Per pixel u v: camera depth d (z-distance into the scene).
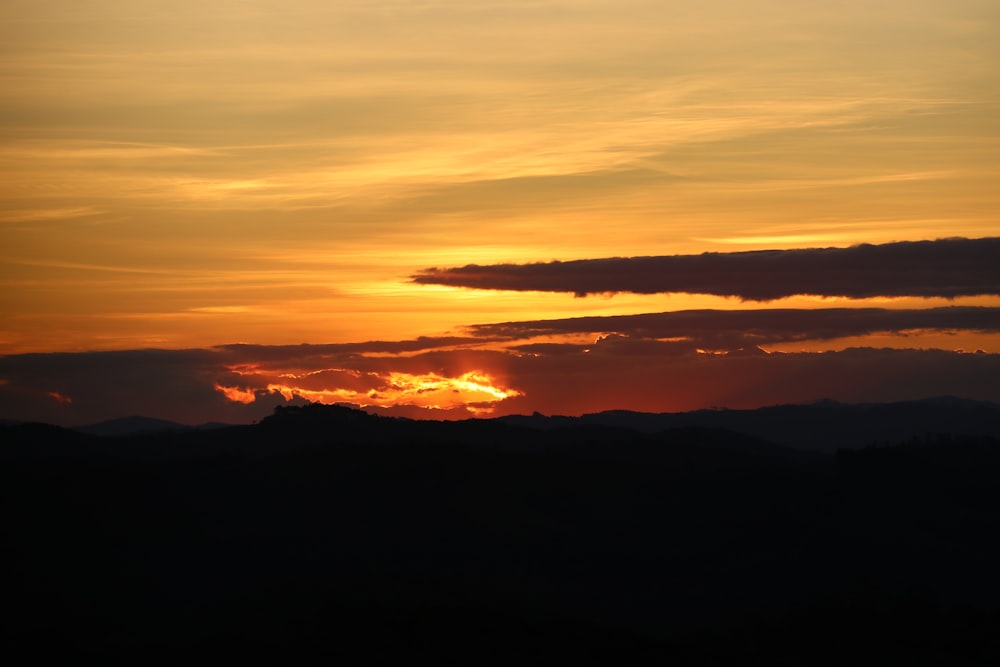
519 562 106.12
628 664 82.06
